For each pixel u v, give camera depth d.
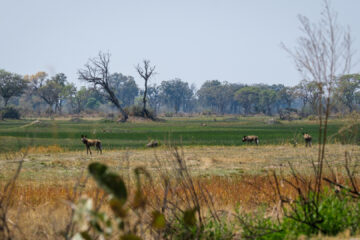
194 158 90.69
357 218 23.39
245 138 144.62
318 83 21.70
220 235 22.92
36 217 26.39
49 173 69.19
